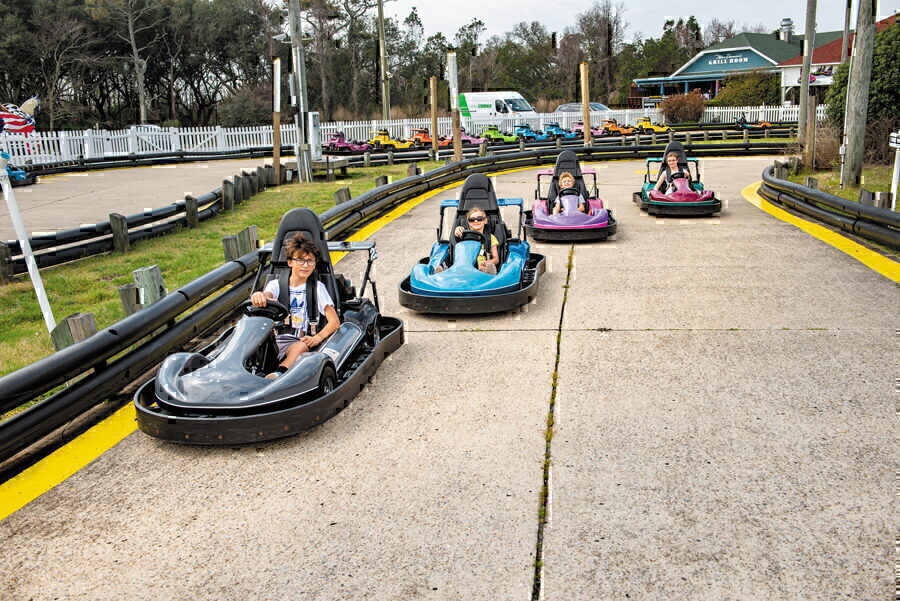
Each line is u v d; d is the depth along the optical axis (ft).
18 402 14.01
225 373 14.83
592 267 29.73
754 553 11.02
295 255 17.72
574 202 34.58
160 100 204.64
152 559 11.45
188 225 40.86
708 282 26.86
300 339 17.11
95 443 15.61
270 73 189.47
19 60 155.94
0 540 12.12
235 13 190.70
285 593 10.53
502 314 23.89
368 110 192.24
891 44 57.16
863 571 10.51
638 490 12.88
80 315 16.67
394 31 226.58
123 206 50.52
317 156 71.00
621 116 132.16
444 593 10.39
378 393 17.70
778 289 25.52
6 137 77.15
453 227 26.08
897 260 28.99
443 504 12.67
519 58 237.66
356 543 11.65
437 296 22.79
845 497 12.41
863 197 33.17
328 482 13.60
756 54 172.96
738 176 62.75
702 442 14.55
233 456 14.76
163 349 19.02
